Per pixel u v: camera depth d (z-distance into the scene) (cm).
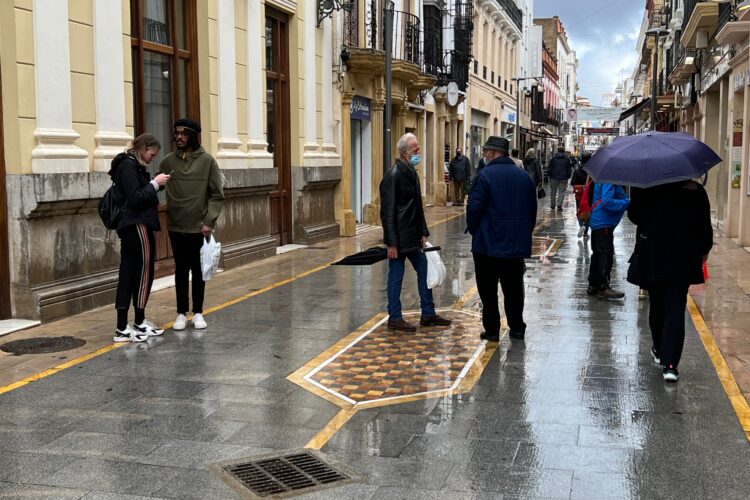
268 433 483
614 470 425
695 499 391
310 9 1469
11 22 726
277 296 941
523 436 477
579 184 1786
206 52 1102
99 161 842
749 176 1373
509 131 4453
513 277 715
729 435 476
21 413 518
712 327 758
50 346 688
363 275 1105
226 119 1154
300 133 1449
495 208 692
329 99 1586
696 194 581
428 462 438
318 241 1520
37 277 766
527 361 648
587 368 626
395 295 761
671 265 574
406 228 748
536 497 393
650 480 412
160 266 1031
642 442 466
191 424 498
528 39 5138
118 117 880
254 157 1230
